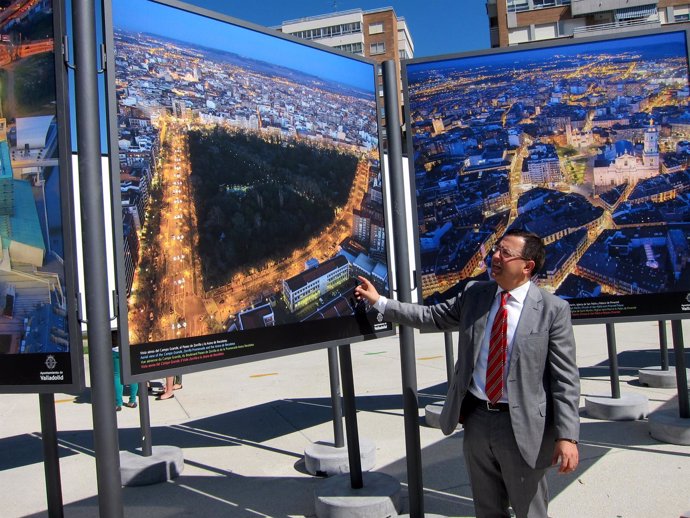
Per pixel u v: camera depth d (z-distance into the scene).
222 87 3.21
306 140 3.64
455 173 4.27
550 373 2.68
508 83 4.36
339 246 3.75
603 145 4.39
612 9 49.31
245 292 3.20
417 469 3.62
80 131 2.55
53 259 2.69
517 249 2.71
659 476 4.25
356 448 3.96
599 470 4.44
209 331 3.01
